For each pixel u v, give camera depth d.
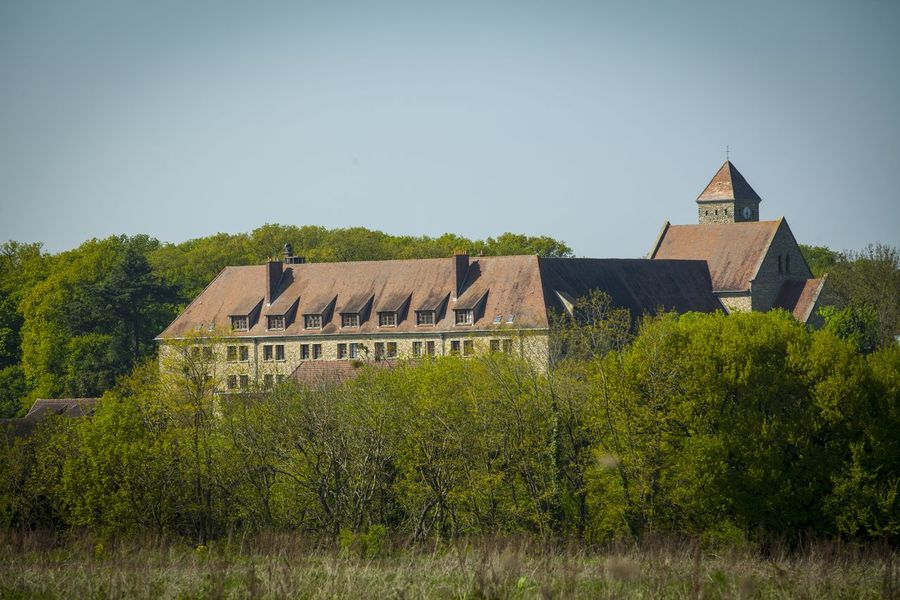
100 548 194.62
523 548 172.62
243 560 183.88
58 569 175.88
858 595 154.75
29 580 165.12
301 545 197.38
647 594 144.25
